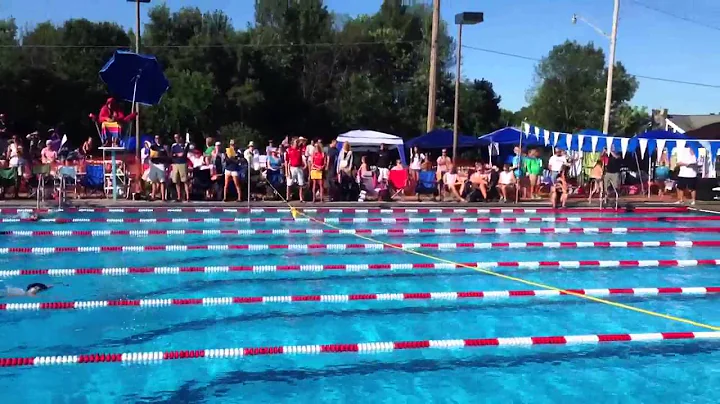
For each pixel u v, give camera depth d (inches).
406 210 616.4
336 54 1765.5
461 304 286.4
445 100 1886.1
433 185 706.2
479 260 385.4
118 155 766.5
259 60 1557.6
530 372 207.6
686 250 430.3
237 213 568.1
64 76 1261.1
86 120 1269.7
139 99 610.9
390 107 1753.2
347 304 284.5
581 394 191.3
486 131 1929.1
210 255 385.7
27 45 1346.0
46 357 208.2
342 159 677.3
